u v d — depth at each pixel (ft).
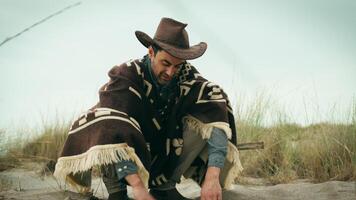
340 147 14.75
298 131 17.62
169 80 9.25
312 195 10.93
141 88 9.50
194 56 8.67
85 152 8.98
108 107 9.14
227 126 9.54
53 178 14.03
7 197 10.77
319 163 14.05
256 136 16.67
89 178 10.67
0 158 16.66
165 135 9.86
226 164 10.38
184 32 9.17
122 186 9.80
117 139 8.75
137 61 9.68
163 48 8.79
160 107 9.71
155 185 10.26
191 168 10.46
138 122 9.48
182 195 11.43
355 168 13.33
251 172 14.98
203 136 9.60
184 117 9.84
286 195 11.00
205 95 9.78
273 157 15.35
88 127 9.07
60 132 18.58
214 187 9.23
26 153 17.97
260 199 10.73
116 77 9.52
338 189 11.34
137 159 8.70
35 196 10.84
